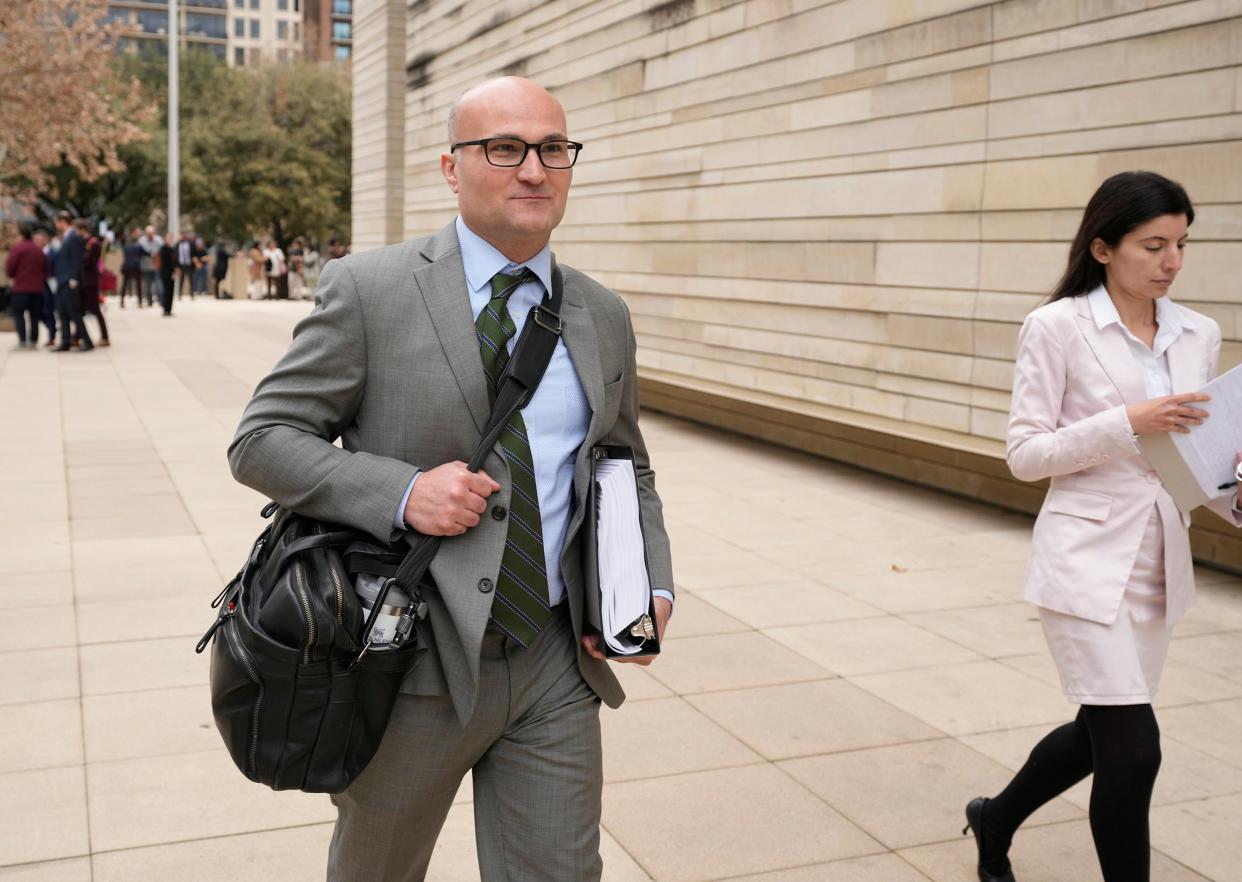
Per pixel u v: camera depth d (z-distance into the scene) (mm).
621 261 11328
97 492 7570
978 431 7113
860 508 7574
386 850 2129
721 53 9516
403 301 1990
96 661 4504
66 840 3166
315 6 134250
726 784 3602
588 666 2115
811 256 8562
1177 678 4566
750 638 4980
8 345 17828
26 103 22516
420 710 1997
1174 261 2639
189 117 49344
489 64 14133
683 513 7375
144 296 32219
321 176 45906
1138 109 5984
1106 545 2654
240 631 1853
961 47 7074
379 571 1932
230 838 3207
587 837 2080
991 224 6934
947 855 3201
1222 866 3160
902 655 4793
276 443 1938
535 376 2014
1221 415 2529
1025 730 4051
